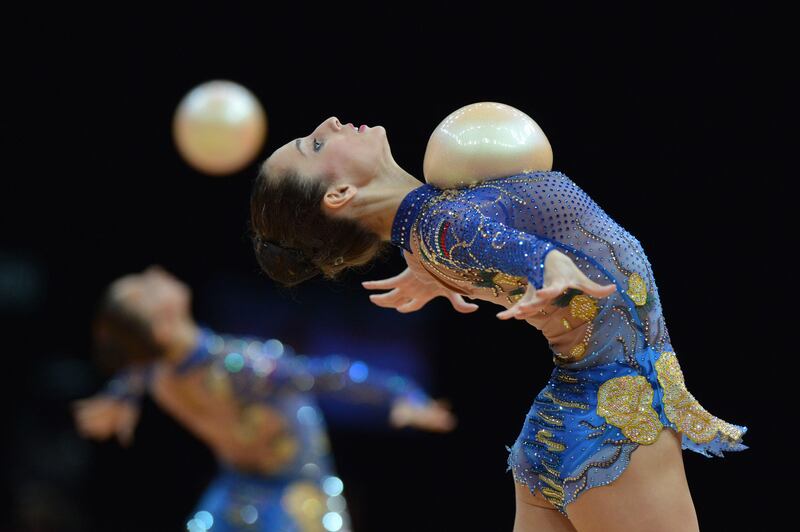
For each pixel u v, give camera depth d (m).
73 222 20.58
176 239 20.77
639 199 15.75
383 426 21.45
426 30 16.50
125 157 19.95
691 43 14.89
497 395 19.25
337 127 7.34
